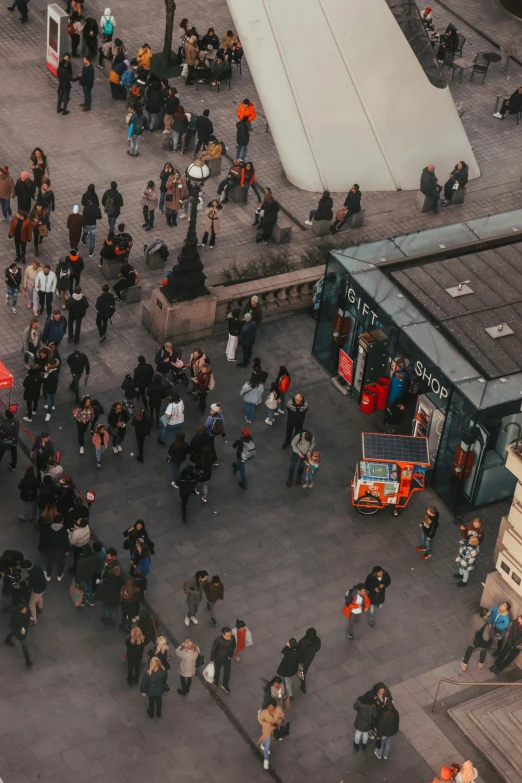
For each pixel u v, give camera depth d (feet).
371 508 107.76
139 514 105.70
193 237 117.50
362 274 116.47
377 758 89.30
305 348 125.08
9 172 142.41
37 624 95.45
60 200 139.23
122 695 91.30
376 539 106.11
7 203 133.69
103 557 95.25
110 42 161.58
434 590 102.32
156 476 109.40
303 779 87.51
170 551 102.83
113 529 104.06
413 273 117.80
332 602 100.32
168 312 119.85
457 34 167.02
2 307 124.47
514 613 95.96
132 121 144.46
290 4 144.36
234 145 152.05
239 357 122.72
